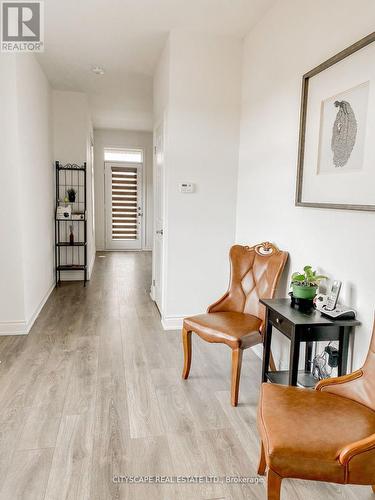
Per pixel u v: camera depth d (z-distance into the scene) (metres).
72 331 3.48
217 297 3.66
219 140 3.44
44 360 2.85
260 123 3.00
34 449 1.85
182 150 3.38
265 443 1.34
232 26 3.14
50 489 1.61
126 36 3.39
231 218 3.58
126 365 2.80
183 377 2.61
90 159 6.35
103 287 5.20
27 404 2.24
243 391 2.46
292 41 2.48
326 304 1.96
